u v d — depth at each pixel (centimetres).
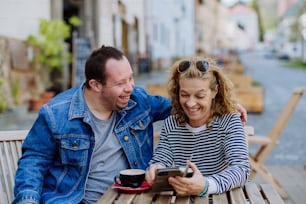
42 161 265
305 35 5822
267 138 513
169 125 270
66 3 1636
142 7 2689
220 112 261
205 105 252
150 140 293
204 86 250
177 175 224
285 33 7281
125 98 267
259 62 5712
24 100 1152
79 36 1659
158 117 299
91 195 270
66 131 264
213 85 255
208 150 262
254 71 3834
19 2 1276
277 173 598
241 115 281
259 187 251
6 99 1043
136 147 280
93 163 270
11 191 290
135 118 282
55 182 267
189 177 229
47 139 265
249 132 312
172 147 268
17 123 952
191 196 233
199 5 5525
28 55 1184
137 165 278
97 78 264
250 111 1268
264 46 10738
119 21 2028
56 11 1382
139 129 282
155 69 3003
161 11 3316
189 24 4781
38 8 1309
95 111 271
